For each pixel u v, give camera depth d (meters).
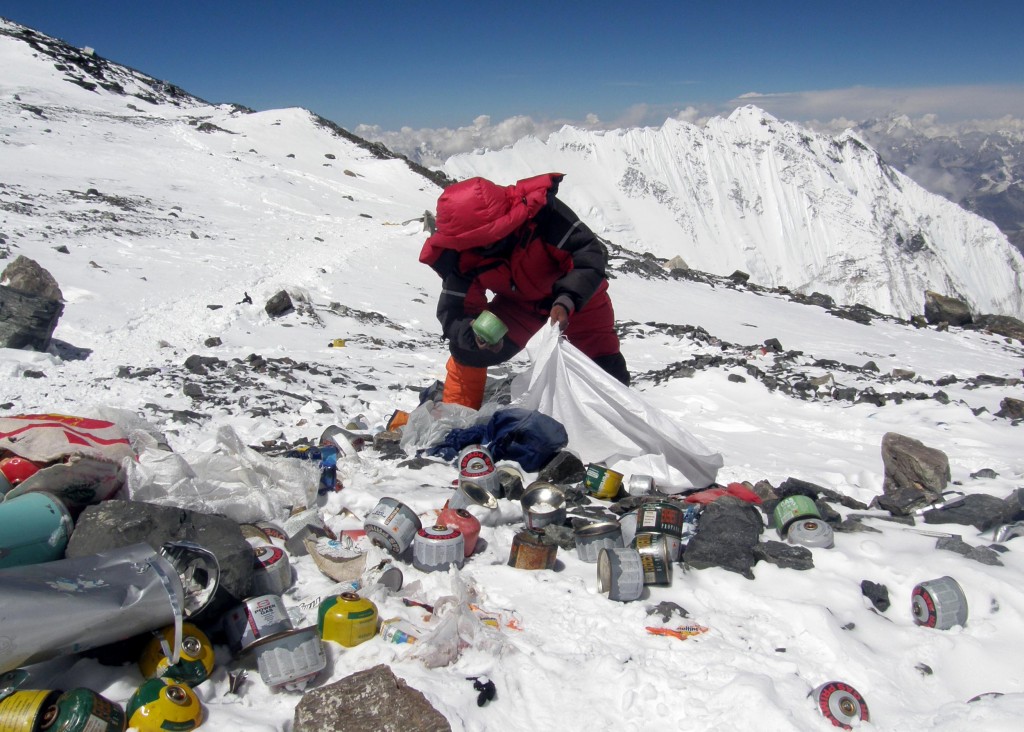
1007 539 2.02
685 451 2.56
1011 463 3.45
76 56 25.72
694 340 7.41
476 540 1.92
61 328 5.39
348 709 1.25
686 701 1.36
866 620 1.62
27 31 26.34
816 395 4.93
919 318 12.20
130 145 16.31
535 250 2.61
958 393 5.46
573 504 2.29
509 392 3.22
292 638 1.38
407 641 1.49
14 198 9.48
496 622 1.57
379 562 1.80
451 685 1.38
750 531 1.91
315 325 6.73
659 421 2.59
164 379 4.32
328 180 17.62
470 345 2.74
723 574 1.79
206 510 1.89
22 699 1.18
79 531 1.53
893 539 2.02
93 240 8.25
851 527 2.11
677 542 1.85
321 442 2.73
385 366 5.50
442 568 1.78
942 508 2.27
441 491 2.30
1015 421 4.27
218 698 1.36
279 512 2.04
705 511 1.99
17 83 21.42
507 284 2.70
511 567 1.83
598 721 1.33
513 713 1.36
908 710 1.38
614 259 13.56
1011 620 1.63
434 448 2.73
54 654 1.27
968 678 1.49
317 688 1.29
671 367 5.65
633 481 2.38
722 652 1.48
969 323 11.84
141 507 1.59
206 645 1.40
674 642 1.53
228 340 5.74
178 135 18.77
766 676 1.40
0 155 12.66
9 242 7.32
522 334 2.83
